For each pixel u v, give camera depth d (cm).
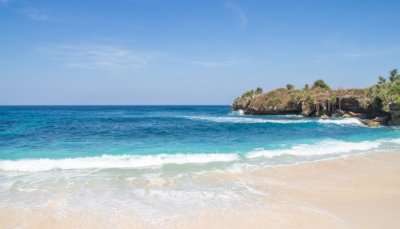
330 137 2819
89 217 822
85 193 1023
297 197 995
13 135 2736
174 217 823
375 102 4903
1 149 1956
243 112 7900
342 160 1602
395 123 4428
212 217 823
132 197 987
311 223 782
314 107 5966
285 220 802
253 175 1273
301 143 2314
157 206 905
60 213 848
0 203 920
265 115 7025
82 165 1436
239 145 2200
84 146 2116
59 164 1448
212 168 1395
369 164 1516
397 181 1202
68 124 4131
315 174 1305
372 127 4212
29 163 1453
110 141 2403
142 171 1331
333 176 1274
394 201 956
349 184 1155
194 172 1317
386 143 2344
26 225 773
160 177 1231
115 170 1348
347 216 828
